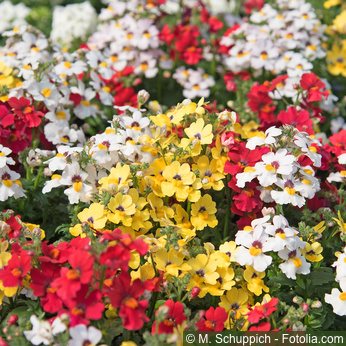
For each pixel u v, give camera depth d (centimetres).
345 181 641
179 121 614
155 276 543
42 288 496
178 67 934
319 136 763
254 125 780
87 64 799
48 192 645
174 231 534
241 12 1105
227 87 855
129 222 552
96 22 987
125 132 610
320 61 918
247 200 588
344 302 539
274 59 838
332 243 595
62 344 469
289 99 824
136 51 889
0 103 695
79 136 706
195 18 1019
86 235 535
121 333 537
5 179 602
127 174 571
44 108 710
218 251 557
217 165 603
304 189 578
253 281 550
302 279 558
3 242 525
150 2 923
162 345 474
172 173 585
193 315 548
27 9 1044
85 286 472
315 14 902
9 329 489
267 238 549
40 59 745
